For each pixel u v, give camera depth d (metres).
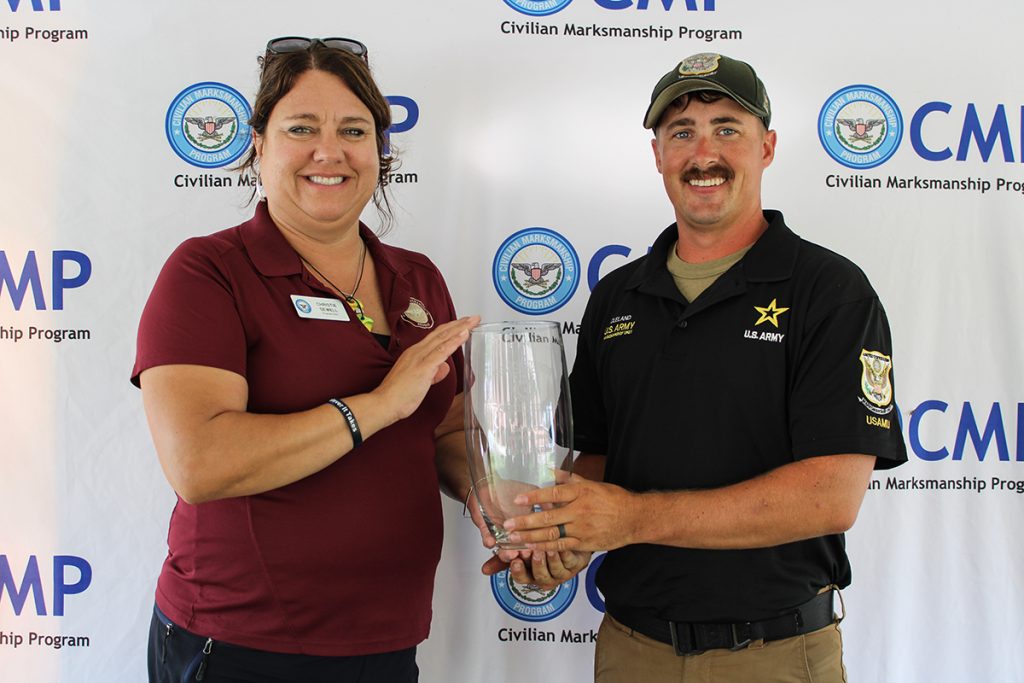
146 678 1.61
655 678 1.19
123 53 1.59
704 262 1.30
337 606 1.11
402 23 1.61
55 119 1.59
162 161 1.60
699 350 1.21
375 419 1.05
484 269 1.65
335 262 1.23
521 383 1.06
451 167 1.63
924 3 1.62
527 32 1.62
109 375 1.60
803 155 1.64
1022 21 1.62
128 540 1.61
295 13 1.60
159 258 1.61
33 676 1.61
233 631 1.08
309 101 1.14
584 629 1.67
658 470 1.21
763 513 1.09
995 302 1.64
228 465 1.00
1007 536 1.64
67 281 1.60
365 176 1.18
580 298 1.65
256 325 1.10
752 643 1.15
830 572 1.22
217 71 1.59
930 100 1.63
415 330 1.25
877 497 1.65
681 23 1.62
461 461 1.36
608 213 1.64
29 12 1.58
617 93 1.63
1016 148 1.64
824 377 1.13
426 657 1.66
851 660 1.65
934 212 1.64
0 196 1.59
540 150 1.63
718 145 1.23
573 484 1.08
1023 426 1.64
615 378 1.29
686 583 1.17
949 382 1.64
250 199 1.43
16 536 1.59
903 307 1.65
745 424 1.18
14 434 1.59
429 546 1.21
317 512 1.10
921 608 1.65
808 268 1.20
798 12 1.62
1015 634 1.64
